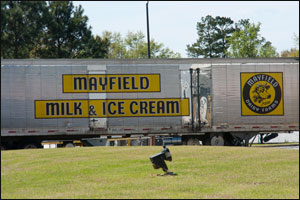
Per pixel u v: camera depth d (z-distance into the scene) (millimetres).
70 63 32969
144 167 21219
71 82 32969
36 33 59875
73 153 26062
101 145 34406
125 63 33531
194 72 34281
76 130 33000
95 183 17938
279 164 21750
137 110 33594
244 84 34875
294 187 17109
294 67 35469
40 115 32594
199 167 21203
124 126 33469
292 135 48875
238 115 34750
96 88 33188
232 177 18953
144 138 34906
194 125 34219
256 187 17062
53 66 32812
